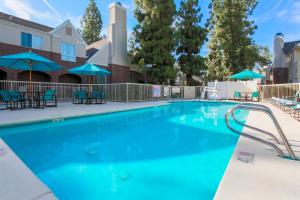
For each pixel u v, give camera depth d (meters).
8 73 15.62
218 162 3.76
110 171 3.37
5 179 2.57
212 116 9.80
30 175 2.70
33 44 17.41
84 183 2.95
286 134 5.18
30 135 5.80
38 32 17.70
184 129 6.81
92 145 4.88
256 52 30.19
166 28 22.61
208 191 2.73
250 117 8.41
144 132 6.33
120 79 23.45
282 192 2.30
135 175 3.21
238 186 2.44
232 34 27.16
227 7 27.27
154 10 22.22
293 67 24.45
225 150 4.48
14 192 2.27
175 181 3.02
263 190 2.35
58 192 2.71
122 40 23.86
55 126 7.05
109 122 8.11
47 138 5.52
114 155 4.16
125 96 15.68
